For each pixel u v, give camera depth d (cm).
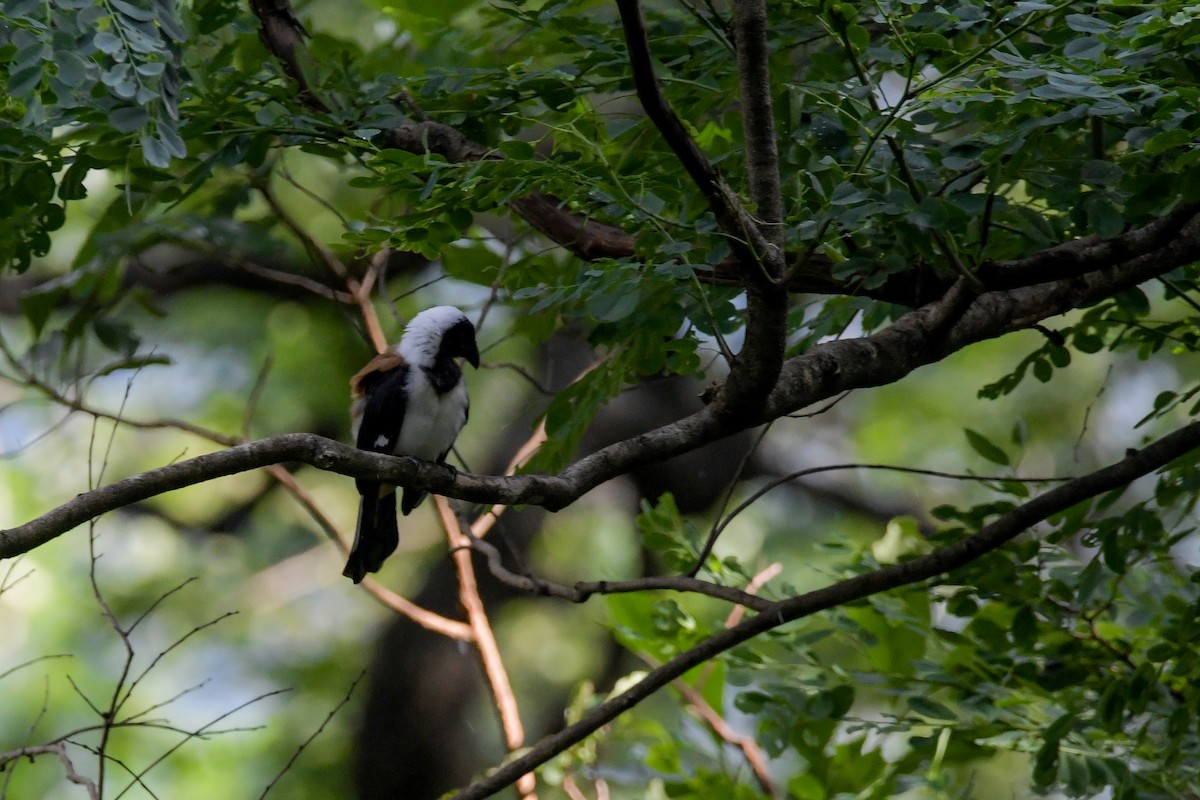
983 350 2350
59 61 689
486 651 1248
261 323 2211
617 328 980
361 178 820
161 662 2177
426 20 1264
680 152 673
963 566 1003
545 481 778
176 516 2331
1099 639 1015
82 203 1983
